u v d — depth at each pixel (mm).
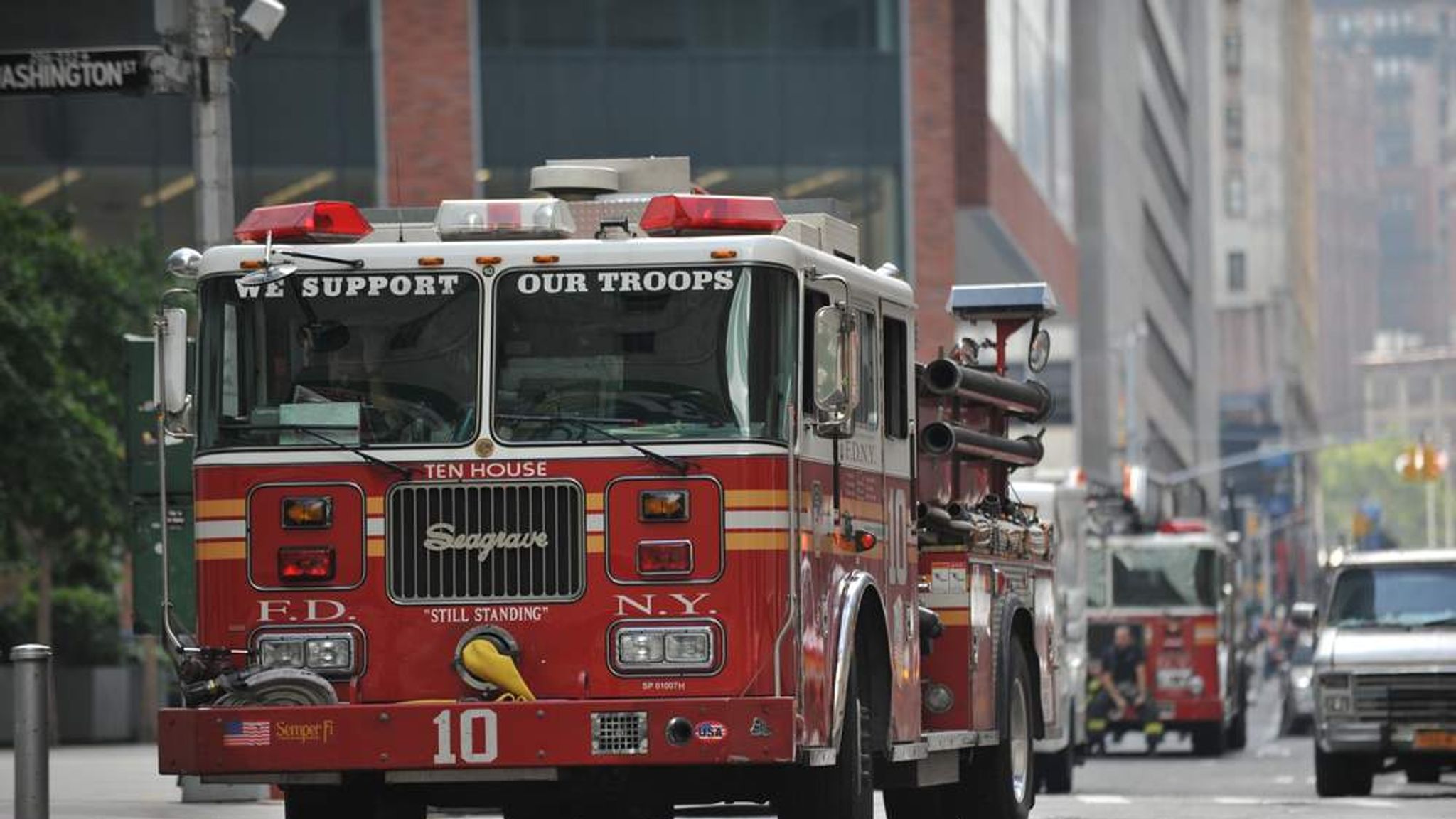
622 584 33156
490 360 33562
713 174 133125
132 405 52250
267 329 34031
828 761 34188
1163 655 99625
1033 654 46625
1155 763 92438
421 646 33500
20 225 108125
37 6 126250
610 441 33188
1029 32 169750
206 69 54469
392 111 129625
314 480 33781
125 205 127562
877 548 37250
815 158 133625
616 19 132625
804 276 33875
